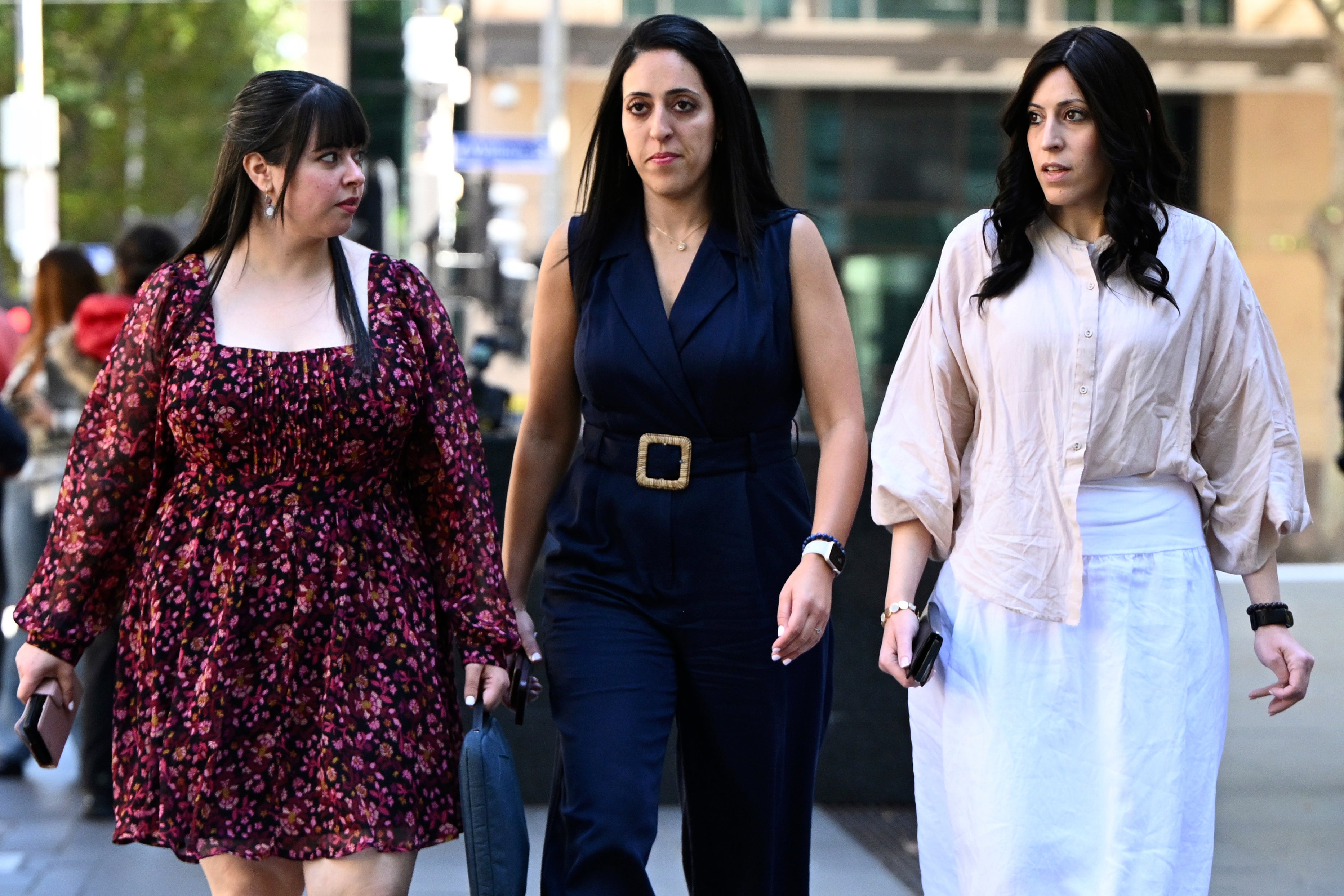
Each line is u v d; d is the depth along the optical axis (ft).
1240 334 13.76
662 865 23.25
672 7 113.39
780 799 15.84
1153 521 13.62
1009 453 13.79
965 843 13.84
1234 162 115.96
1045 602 13.62
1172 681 13.43
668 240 15.64
